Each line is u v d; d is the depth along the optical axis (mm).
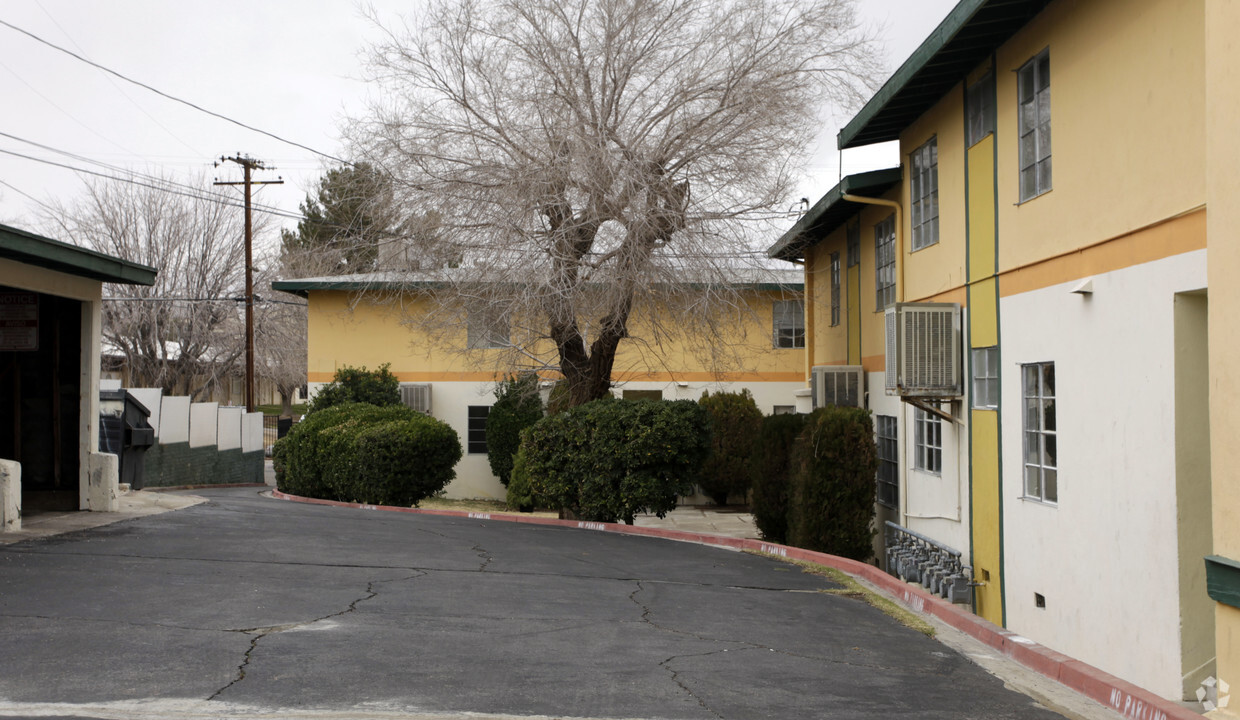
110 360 40688
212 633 6227
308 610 7121
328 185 21547
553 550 11734
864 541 13367
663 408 15289
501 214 15672
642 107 16047
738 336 19453
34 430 11945
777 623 7836
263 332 42719
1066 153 8875
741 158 15711
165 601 7145
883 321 15039
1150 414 7500
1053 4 9102
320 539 11141
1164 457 7305
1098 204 8297
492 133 16422
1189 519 7141
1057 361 9086
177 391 41094
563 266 15109
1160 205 7359
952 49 10555
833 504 13344
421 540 11797
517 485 20031
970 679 6312
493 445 23484
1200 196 6852
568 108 15664
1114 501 8047
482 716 4812
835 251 18234
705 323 16234
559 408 21531
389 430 19203
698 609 8250
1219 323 5633
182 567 8641
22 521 10836
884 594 9727
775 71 15961
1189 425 7160
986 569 10938
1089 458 8469
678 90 15984
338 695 5023
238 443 28969
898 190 14047
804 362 23891
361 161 16844
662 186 15648
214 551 9672
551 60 15883
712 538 14141
